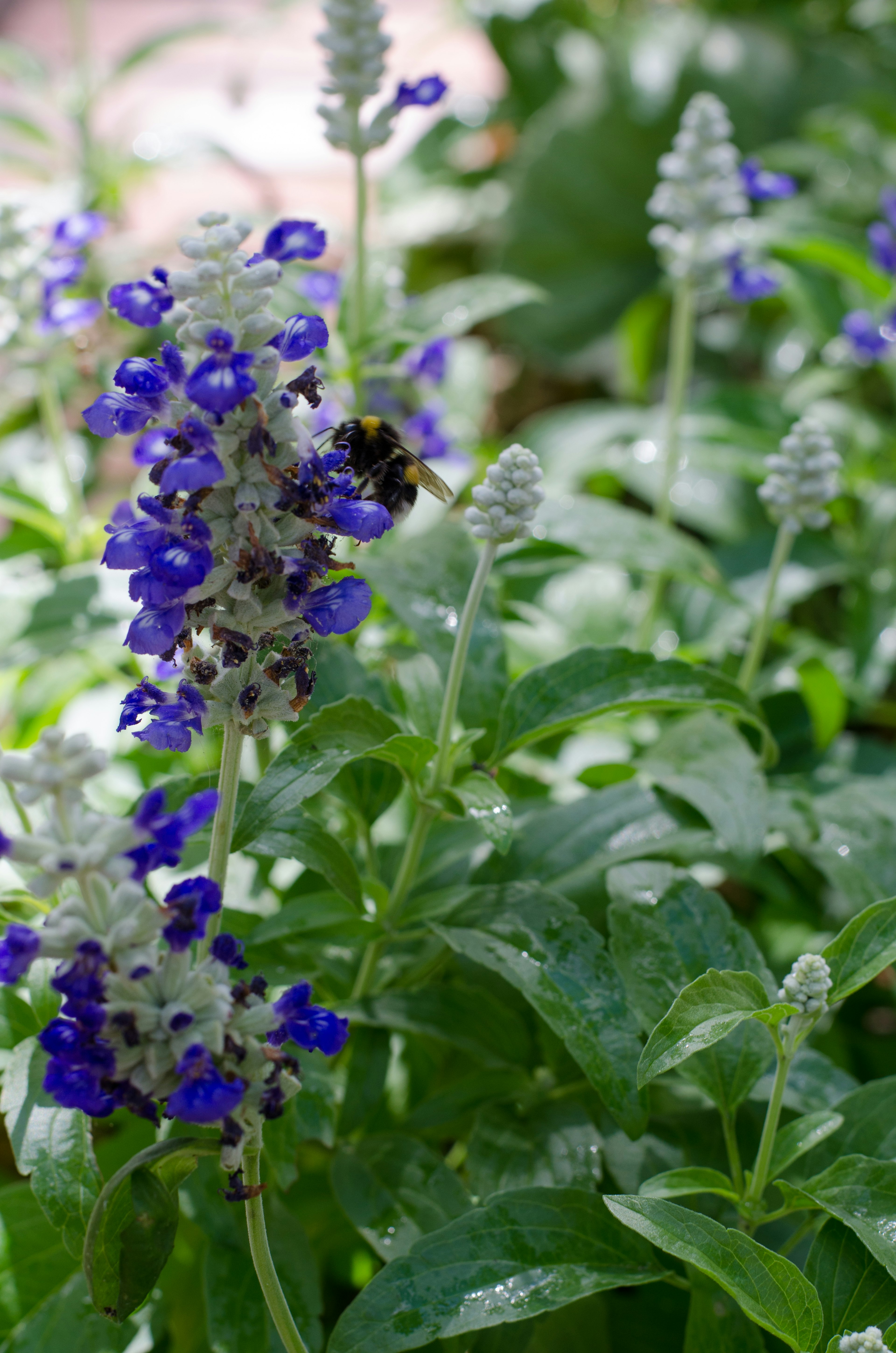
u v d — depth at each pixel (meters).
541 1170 0.68
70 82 1.34
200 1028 0.58
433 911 0.70
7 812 0.73
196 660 0.62
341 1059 0.74
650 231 1.63
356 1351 0.63
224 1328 0.67
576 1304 0.72
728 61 1.64
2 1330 0.69
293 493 0.60
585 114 1.62
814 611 1.17
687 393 1.49
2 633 0.83
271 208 1.62
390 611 0.81
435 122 1.72
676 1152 0.70
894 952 0.65
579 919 0.69
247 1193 0.61
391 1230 0.68
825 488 0.77
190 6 2.41
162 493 0.60
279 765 0.65
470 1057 0.76
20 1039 0.69
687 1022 0.63
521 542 0.80
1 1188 0.71
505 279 0.88
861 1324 0.65
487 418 1.58
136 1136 0.73
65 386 1.14
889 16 1.74
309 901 0.70
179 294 0.60
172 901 0.58
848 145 1.45
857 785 0.78
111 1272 0.61
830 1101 0.69
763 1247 0.63
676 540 0.81
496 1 1.75
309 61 2.24
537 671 0.71
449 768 0.70
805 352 1.34
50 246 0.83
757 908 0.90
